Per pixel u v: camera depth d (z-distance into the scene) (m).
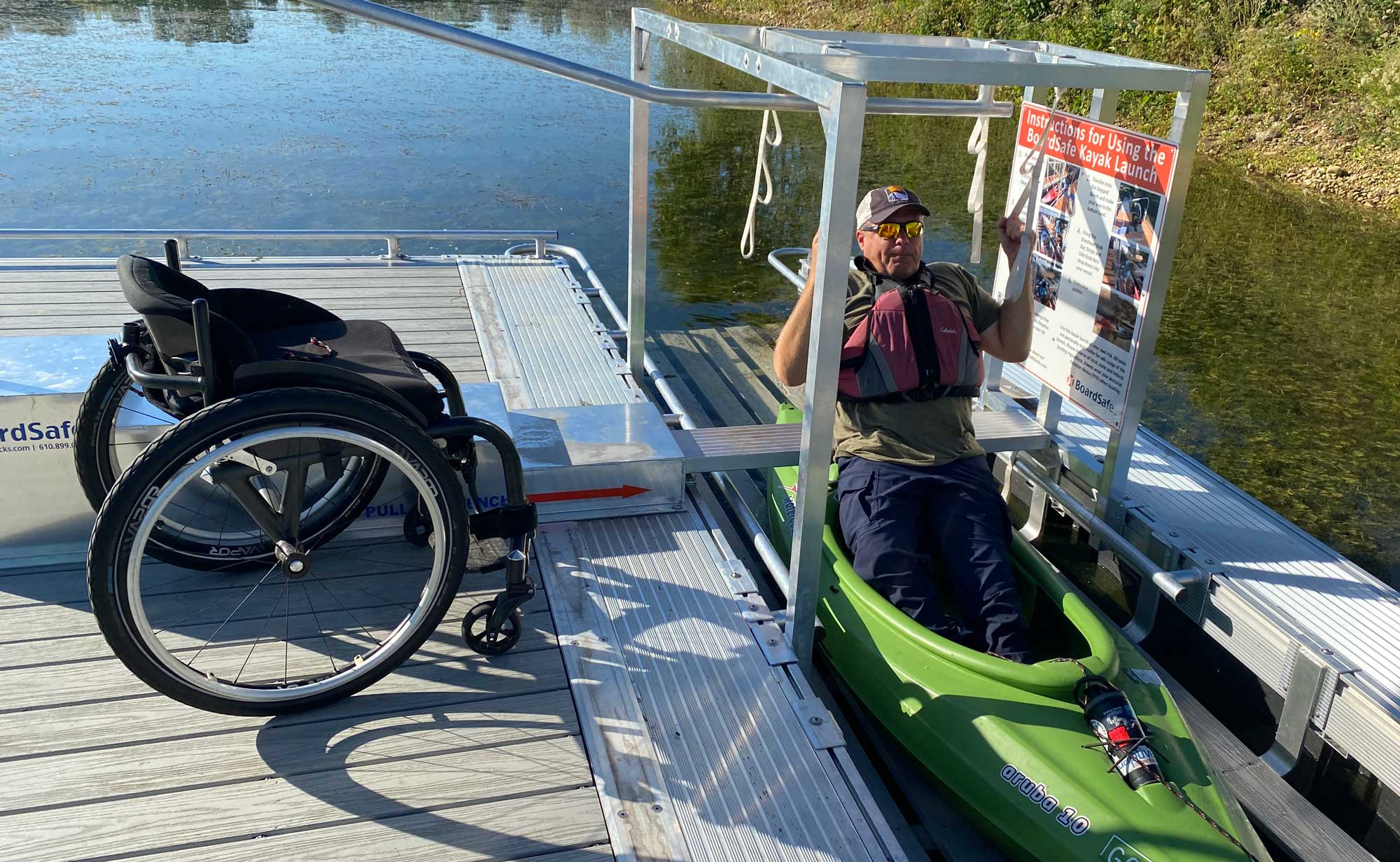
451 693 2.28
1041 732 2.24
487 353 4.03
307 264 5.14
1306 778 2.71
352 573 2.63
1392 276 7.84
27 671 2.24
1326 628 2.64
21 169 8.51
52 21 16.62
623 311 6.13
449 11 19.00
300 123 10.80
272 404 1.94
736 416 4.74
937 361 2.72
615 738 2.16
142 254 6.31
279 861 1.85
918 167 10.29
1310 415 5.45
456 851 1.89
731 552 2.85
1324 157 10.96
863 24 18.05
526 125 11.30
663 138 11.05
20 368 2.58
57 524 2.57
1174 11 13.88
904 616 2.51
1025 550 2.79
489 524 2.27
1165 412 5.46
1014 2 15.35
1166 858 2.00
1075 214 3.13
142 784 1.98
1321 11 13.11
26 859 1.81
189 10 18.75
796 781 2.09
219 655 2.30
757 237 7.73
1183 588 2.87
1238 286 7.58
